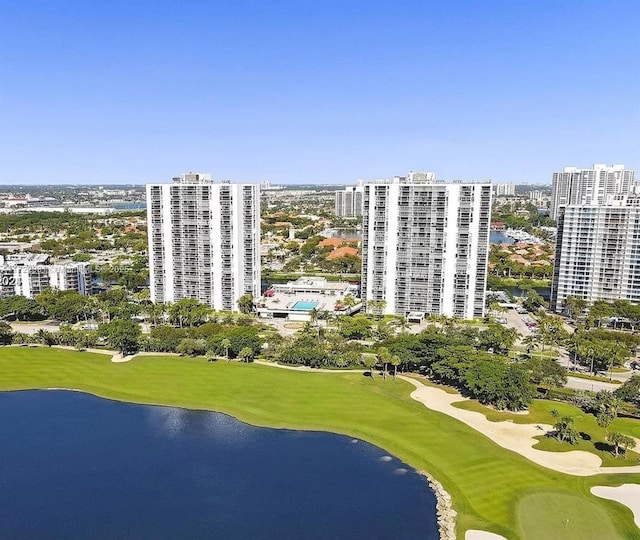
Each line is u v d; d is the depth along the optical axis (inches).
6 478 6250.0
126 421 7682.1
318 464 6466.5
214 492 5920.3
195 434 7278.5
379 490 5915.4
